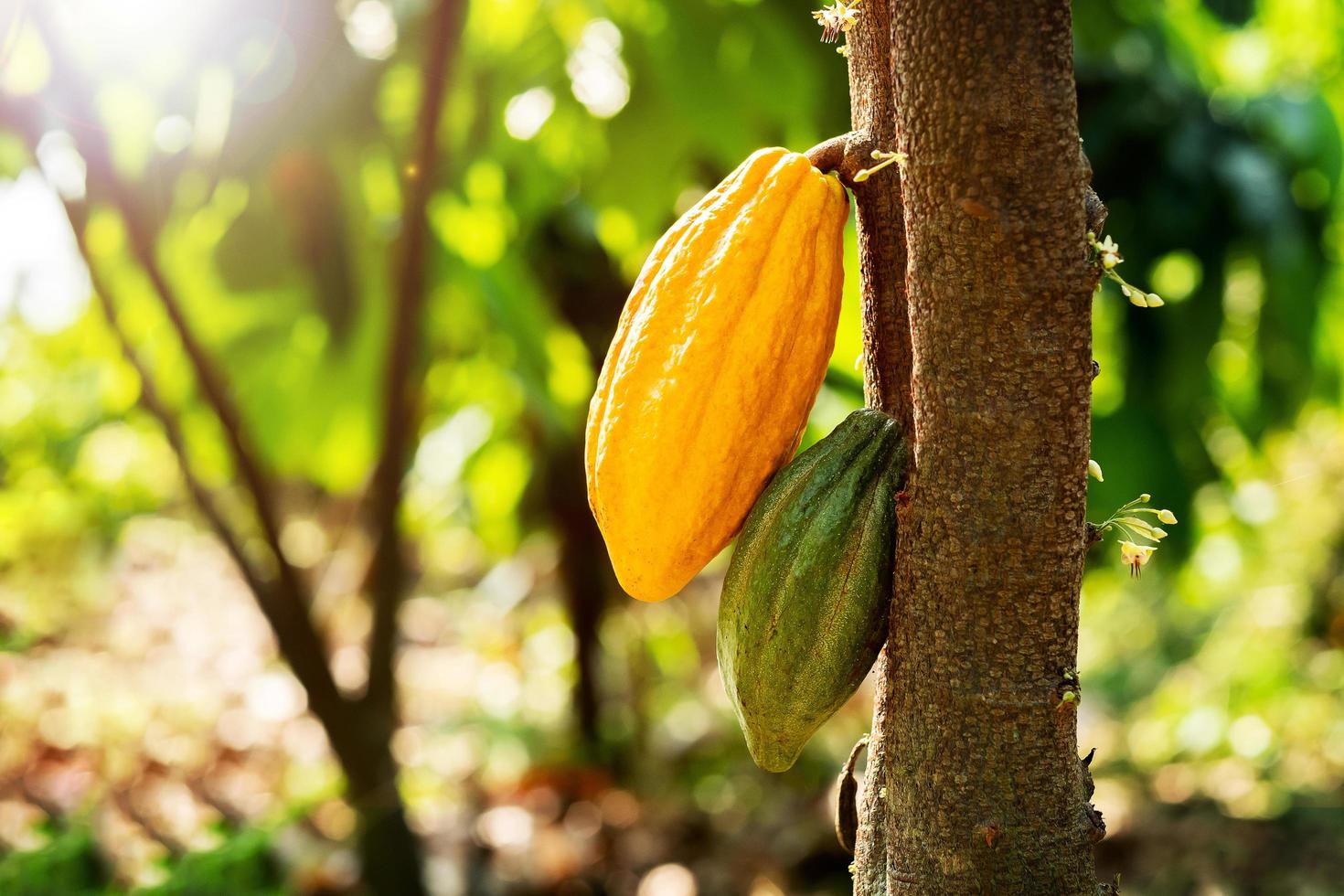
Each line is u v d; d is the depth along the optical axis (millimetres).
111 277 2740
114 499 5559
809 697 918
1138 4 2949
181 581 5559
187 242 2693
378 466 2607
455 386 3605
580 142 2666
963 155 778
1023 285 795
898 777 919
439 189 2514
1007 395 816
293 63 2271
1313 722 4254
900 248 930
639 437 906
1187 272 3301
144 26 2154
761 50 2316
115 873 2768
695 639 5137
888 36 912
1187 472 3174
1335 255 3287
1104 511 3064
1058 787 880
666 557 934
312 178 2461
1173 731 4527
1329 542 4613
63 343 5152
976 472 834
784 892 3436
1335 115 3137
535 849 3506
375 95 2402
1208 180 2947
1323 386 3414
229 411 2488
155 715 3820
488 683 5207
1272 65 3631
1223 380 3412
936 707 883
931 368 840
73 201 2277
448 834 3629
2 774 3262
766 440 932
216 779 3545
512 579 5172
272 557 2613
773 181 930
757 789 4148
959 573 854
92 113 2145
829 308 938
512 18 2570
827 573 895
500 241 2809
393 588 2723
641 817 3838
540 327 2756
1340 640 4477
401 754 4227
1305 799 3768
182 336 2396
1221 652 4762
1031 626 856
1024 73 763
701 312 903
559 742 4402
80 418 5336
